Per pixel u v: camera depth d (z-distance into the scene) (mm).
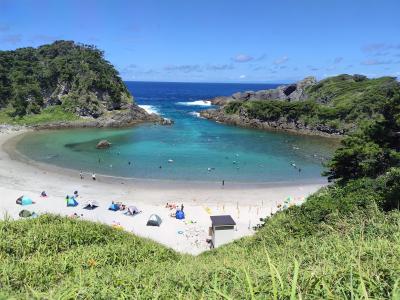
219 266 8008
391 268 4359
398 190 13562
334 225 12516
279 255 9570
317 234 12250
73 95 106312
